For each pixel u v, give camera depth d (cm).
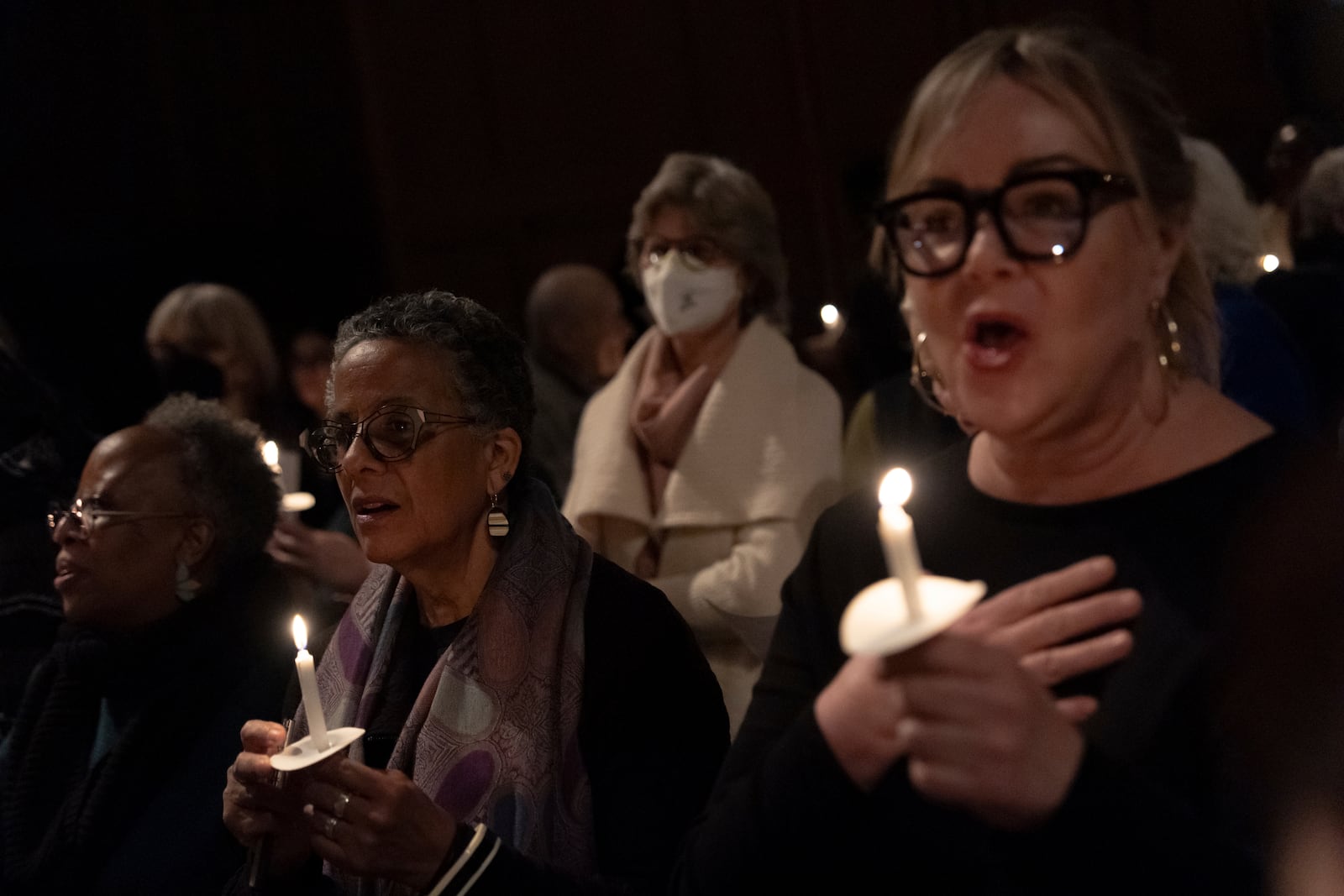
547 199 562
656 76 579
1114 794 99
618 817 174
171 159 552
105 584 231
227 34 545
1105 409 124
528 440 197
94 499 233
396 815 150
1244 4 625
